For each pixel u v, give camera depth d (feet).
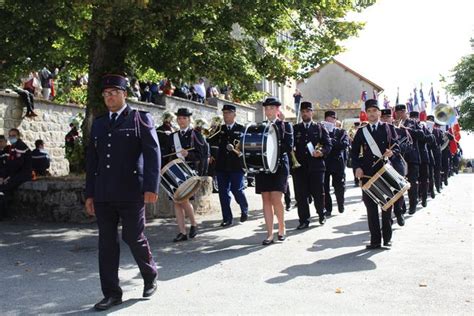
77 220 36.11
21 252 27.09
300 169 33.83
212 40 37.24
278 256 25.52
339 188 40.47
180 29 35.53
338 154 40.06
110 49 38.52
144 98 73.46
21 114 56.03
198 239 30.55
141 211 18.29
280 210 29.30
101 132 18.33
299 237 30.60
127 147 18.06
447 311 17.03
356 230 32.83
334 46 43.78
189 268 23.38
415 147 39.75
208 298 18.78
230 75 38.06
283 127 29.30
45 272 23.02
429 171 49.65
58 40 38.47
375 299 18.37
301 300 18.38
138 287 20.42
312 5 40.16
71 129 58.39
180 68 37.81
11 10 32.45
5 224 35.45
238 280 21.18
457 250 26.07
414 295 18.76
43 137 59.36
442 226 33.45
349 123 115.96
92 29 32.60
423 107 84.79
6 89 53.93
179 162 28.30
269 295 19.03
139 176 18.15
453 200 48.29
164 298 18.85
